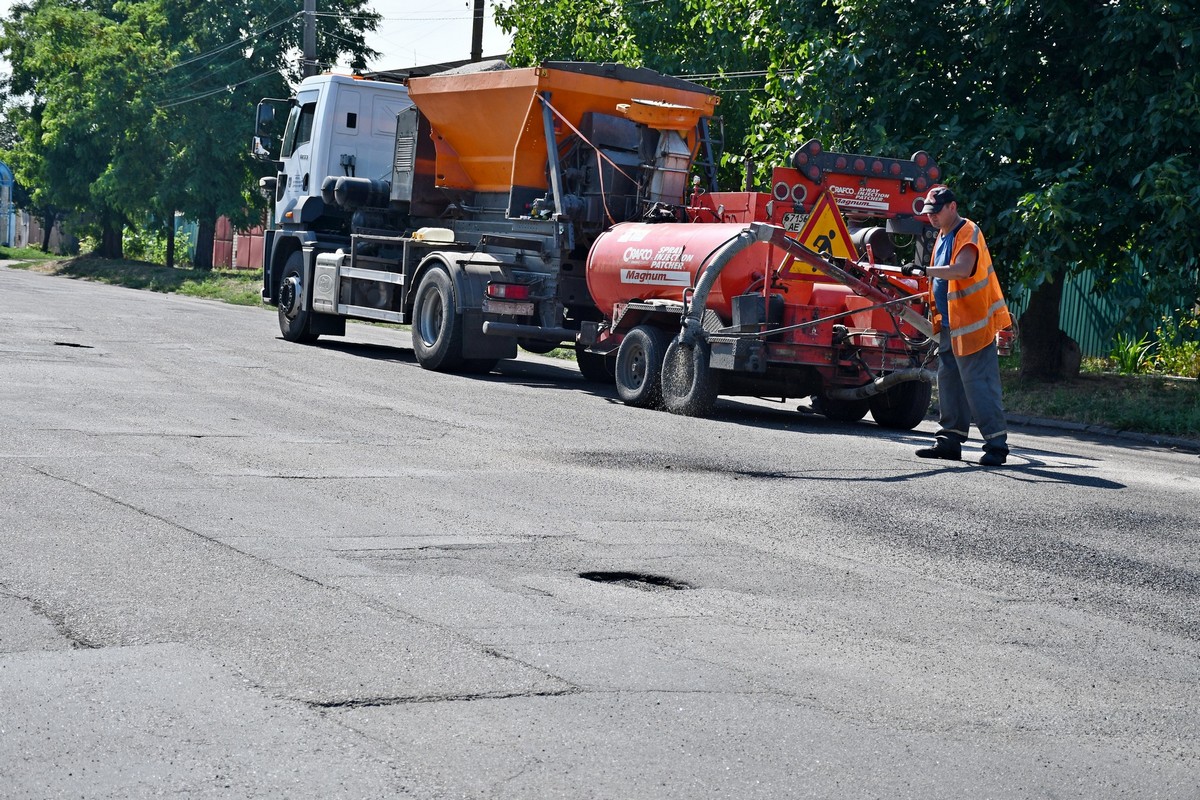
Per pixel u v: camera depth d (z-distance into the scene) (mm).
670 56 24516
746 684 4168
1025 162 15680
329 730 3578
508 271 14711
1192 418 13727
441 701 3844
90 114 45844
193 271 42219
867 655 4590
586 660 4309
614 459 8680
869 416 13953
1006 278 16250
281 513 6375
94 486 6719
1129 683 4469
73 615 4516
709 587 5422
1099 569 6184
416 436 9258
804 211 12031
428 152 16250
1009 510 7559
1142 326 14984
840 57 16266
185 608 4672
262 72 44969
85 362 12617
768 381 12148
